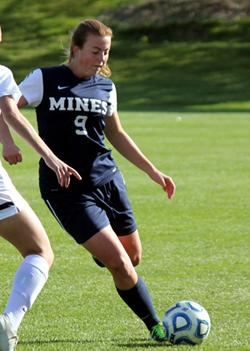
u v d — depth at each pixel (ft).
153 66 506.07
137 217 131.95
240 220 129.70
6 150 62.44
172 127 292.40
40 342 70.28
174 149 227.40
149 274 95.86
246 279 93.56
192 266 99.86
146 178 175.22
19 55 529.86
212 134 267.80
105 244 67.87
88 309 81.51
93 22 70.49
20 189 160.15
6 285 91.20
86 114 70.85
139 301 69.51
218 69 497.87
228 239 115.75
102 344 69.51
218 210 138.00
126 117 336.70
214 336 71.82
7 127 63.05
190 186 163.53
